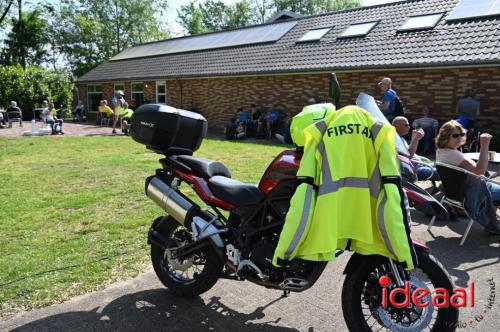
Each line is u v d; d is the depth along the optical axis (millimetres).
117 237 4758
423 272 2760
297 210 2488
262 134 15828
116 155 10844
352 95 14102
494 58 10664
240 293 3570
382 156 2451
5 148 12195
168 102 22359
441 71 12039
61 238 4715
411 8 15172
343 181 2469
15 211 5730
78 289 3555
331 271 3979
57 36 40031
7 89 27281
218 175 3365
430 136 11234
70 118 28578
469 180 4625
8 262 4031
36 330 2969
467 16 12828
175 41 26781
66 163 9594
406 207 2449
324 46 15797
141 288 3627
